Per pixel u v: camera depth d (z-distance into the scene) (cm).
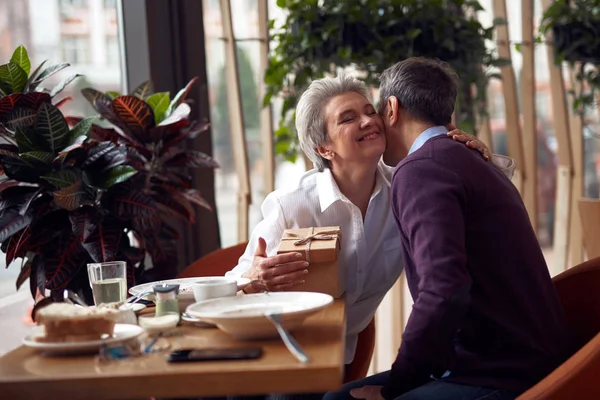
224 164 361
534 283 187
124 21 319
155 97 272
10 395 138
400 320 354
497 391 181
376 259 244
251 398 218
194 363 144
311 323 174
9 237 242
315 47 306
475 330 188
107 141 252
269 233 239
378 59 302
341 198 233
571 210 378
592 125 416
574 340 217
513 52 412
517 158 372
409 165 188
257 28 342
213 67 352
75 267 241
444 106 206
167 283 212
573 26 351
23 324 290
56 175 232
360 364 255
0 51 280
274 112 356
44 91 255
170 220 325
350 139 220
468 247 188
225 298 176
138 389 138
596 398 167
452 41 308
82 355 155
